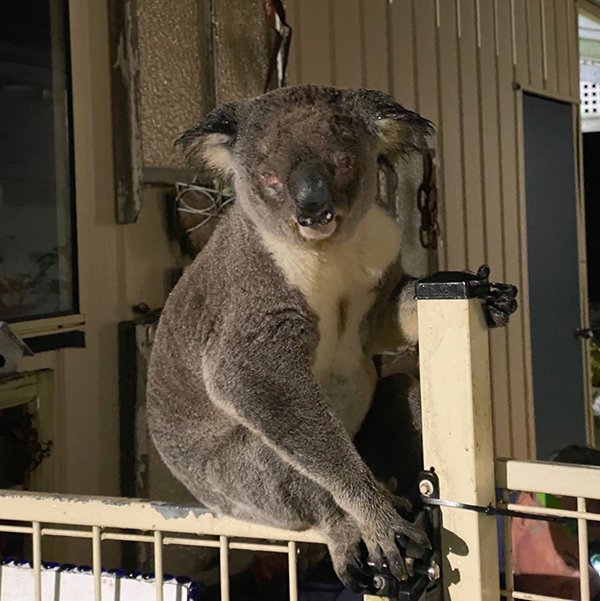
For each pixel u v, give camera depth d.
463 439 1.53
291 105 2.00
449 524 1.54
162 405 2.31
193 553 3.45
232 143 2.13
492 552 1.57
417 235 4.79
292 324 1.98
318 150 1.89
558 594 2.07
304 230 1.88
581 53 8.57
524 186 6.14
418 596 1.56
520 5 6.14
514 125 6.04
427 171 4.47
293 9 4.10
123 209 3.36
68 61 3.21
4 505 1.82
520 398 5.95
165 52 3.56
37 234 3.13
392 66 4.81
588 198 8.05
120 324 3.39
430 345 1.55
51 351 3.11
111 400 3.36
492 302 1.59
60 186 3.21
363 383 2.18
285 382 1.92
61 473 3.13
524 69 6.18
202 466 2.16
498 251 5.78
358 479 1.77
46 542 2.95
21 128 3.09
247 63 3.93
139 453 3.36
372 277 2.09
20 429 2.96
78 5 3.24
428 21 5.12
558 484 1.53
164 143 3.55
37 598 1.81
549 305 6.51
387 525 1.62
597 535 2.18
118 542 3.28
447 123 5.25
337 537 1.78
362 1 4.58
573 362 6.80
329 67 4.35
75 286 3.23
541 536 2.10
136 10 3.38
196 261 2.33
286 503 1.92
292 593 1.67
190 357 2.20
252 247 2.03
